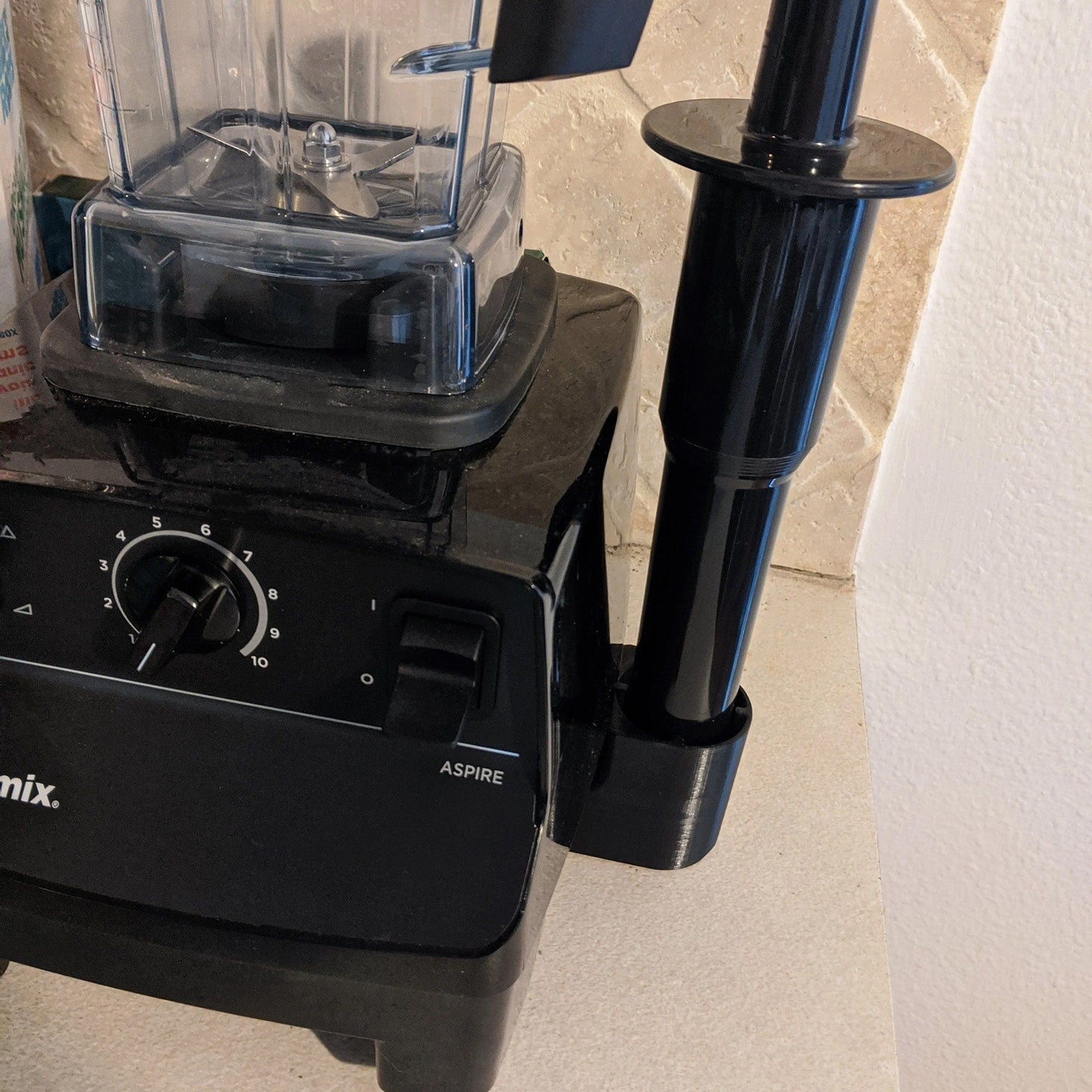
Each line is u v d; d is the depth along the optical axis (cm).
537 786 29
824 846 45
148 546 28
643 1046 37
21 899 32
